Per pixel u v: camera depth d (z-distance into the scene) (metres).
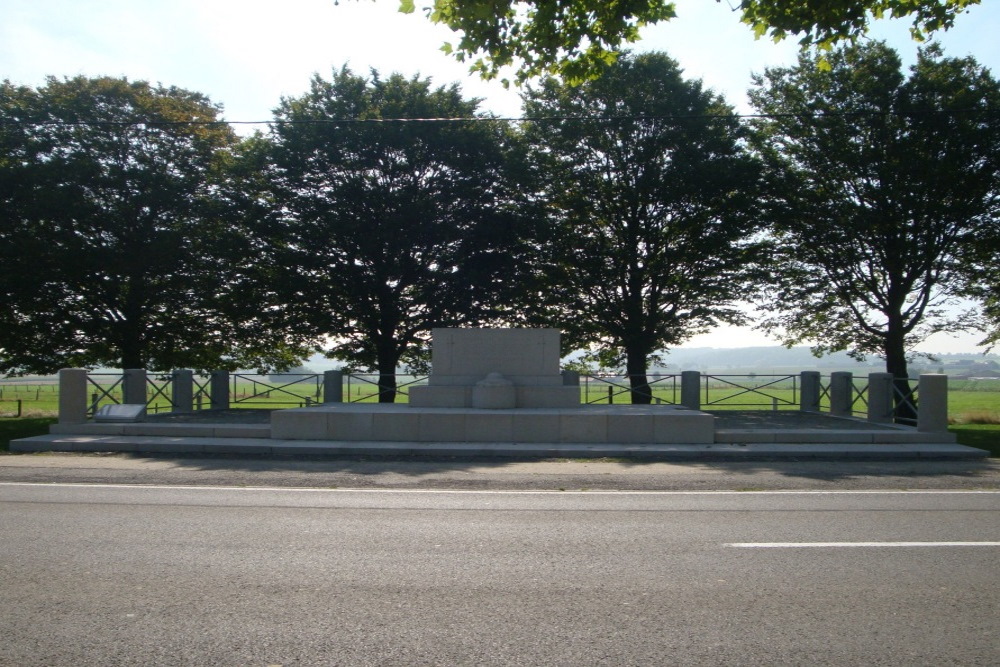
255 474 11.53
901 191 21.55
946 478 11.38
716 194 24.31
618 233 26.08
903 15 10.02
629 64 25.55
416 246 25.61
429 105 25.69
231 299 25.05
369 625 4.88
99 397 19.84
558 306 26.53
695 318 26.69
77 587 5.64
